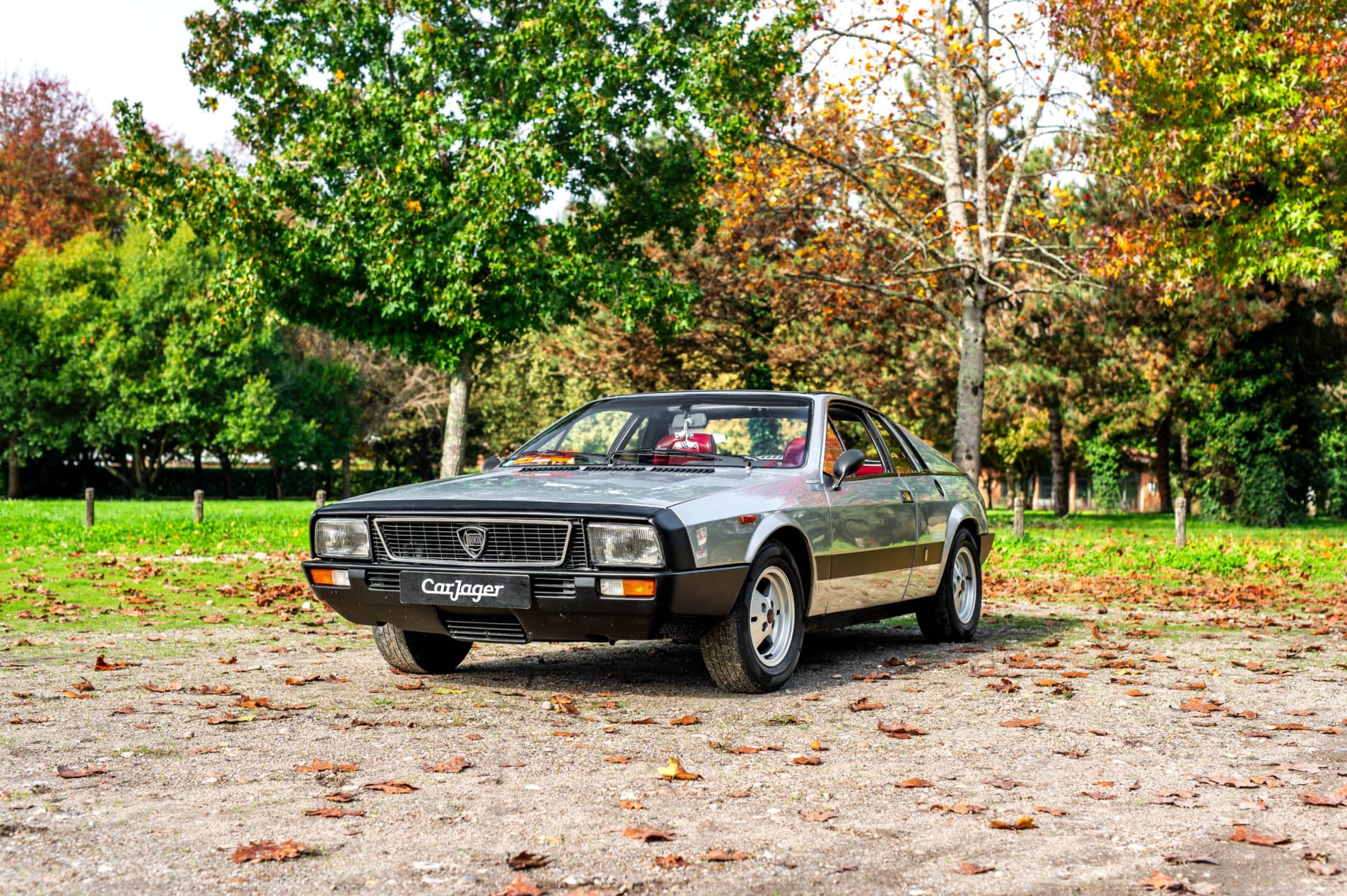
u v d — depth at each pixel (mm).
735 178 22344
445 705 5980
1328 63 17250
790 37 20359
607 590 5738
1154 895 3305
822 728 5496
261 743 5059
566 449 7453
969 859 3611
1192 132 18125
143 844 3654
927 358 30141
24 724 5371
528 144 19328
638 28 21203
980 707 6043
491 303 20547
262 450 47562
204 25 20656
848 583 7148
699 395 7598
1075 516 36375
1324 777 4664
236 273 20266
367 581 6289
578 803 4168
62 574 13219
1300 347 29500
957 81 20750
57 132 48531
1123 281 23297
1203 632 9344
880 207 22953
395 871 3434
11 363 44469
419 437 59688
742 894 3283
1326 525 31531
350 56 20875
